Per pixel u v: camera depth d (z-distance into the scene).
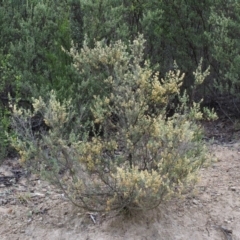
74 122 4.64
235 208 3.93
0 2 6.36
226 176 4.47
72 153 3.59
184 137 3.38
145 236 3.54
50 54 5.48
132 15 6.74
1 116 4.98
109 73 3.70
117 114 3.64
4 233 3.63
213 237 3.61
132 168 3.33
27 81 5.36
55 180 3.63
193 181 3.68
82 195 3.57
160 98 3.58
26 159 3.68
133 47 3.94
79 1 6.30
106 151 3.70
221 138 5.77
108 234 3.54
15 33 6.02
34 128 5.34
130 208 3.55
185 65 6.71
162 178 3.33
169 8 6.59
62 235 3.58
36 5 6.03
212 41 6.18
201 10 6.54
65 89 5.27
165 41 6.67
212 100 6.88
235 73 5.94
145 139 3.57
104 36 5.96
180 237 3.57
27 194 4.11
